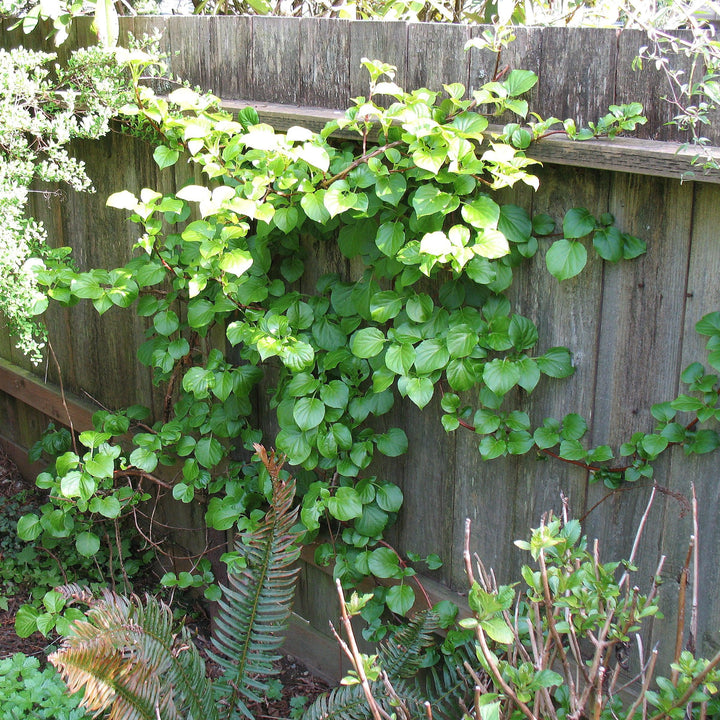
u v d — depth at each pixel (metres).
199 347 3.06
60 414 3.82
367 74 2.41
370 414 2.67
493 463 2.39
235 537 3.13
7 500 4.06
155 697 2.10
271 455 2.29
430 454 2.54
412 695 2.37
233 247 2.59
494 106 2.19
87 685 1.95
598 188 2.02
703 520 1.98
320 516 2.80
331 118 2.36
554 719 1.76
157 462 3.18
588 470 2.19
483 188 2.23
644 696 1.68
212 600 3.14
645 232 1.96
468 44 2.08
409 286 2.35
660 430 2.00
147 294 3.00
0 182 2.71
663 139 1.93
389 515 2.65
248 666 2.47
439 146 2.10
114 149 3.22
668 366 1.98
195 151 2.45
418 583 2.57
